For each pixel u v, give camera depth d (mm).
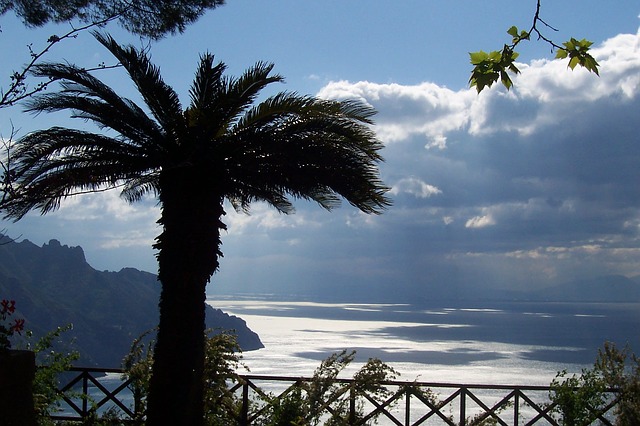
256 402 8656
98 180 7812
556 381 8203
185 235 8383
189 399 8227
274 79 8531
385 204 8602
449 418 7988
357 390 7801
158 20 6508
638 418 7738
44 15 6164
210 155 8500
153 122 8586
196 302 8383
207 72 8820
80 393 8500
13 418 4211
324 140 8695
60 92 8188
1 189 4520
